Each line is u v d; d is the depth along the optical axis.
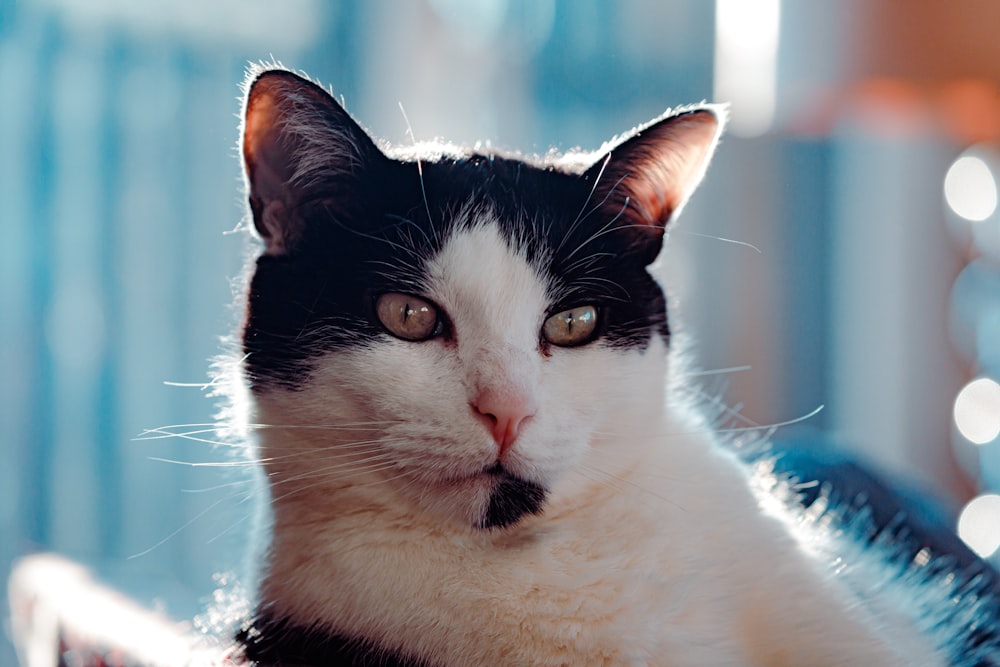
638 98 1.02
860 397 1.10
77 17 0.91
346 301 0.54
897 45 0.94
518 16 1.01
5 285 0.91
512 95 1.02
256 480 0.56
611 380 0.54
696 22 1.02
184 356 0.94
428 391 0.52
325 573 0.53
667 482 0.55
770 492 0.59
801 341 1.09
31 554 0.84
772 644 0.53
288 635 0.53
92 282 0.92
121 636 0.56
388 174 0.55
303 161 0.55
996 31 0.90
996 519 0.93
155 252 0.93
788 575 0.54
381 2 0.98
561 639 0.51
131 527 0.92
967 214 1.05
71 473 0.92
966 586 0.60
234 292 0.58
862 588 0.57
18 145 0.90
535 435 0.52
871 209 1.09
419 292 0.53
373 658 0.52
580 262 0.55
